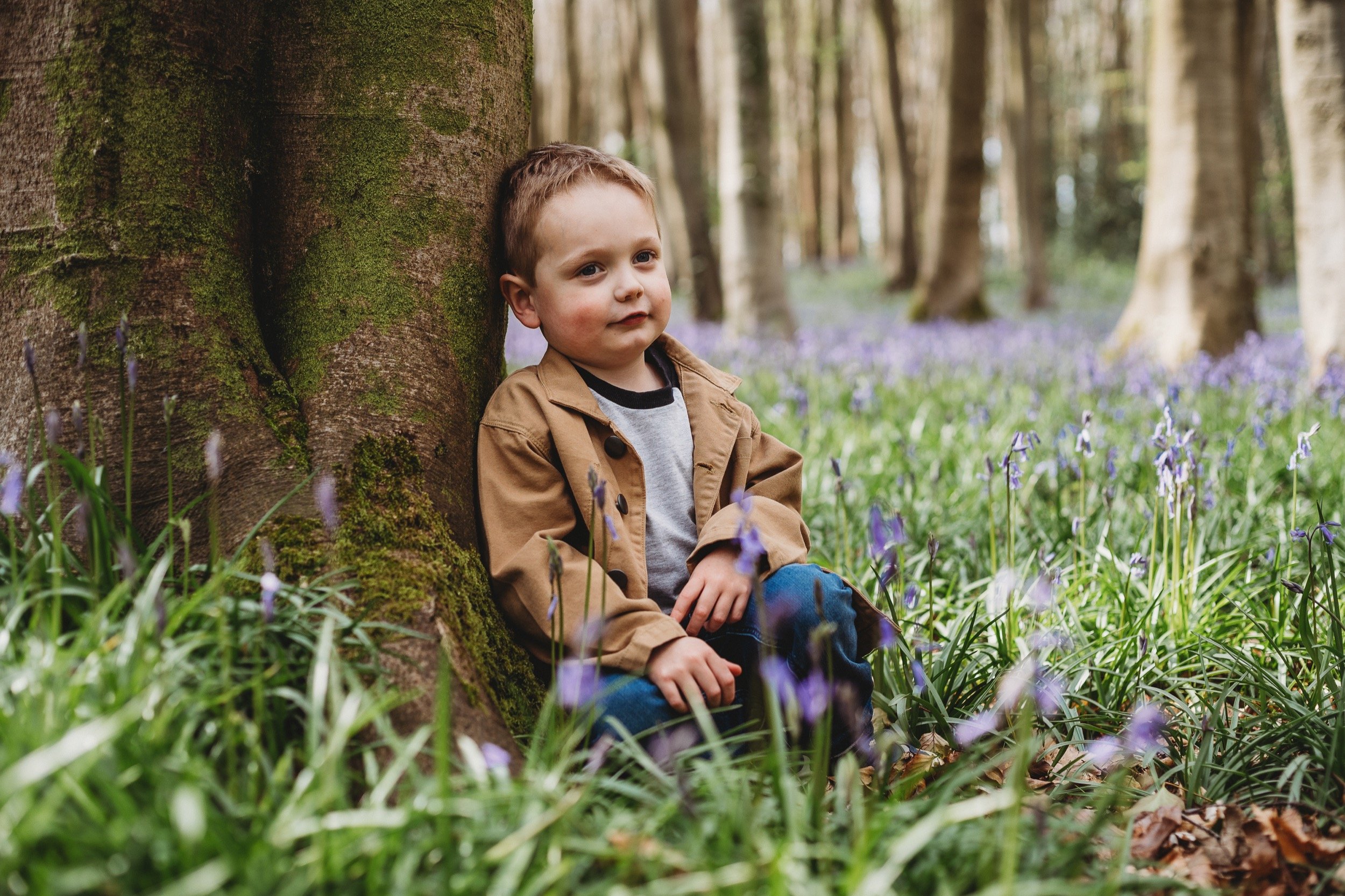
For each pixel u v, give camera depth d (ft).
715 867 4.71
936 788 6.31
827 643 5.93
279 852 4.42
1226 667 8.45
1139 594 10.28
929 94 109.09
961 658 8.21
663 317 7.64
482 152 7.79
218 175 7.19
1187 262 29.12
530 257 7.63
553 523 7.25
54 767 4.15
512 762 6.03
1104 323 52.65
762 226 36.68
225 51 7.22
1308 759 7.28
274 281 7.54
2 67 6.79
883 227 95.71
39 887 3.95
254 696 5.60
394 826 4.61
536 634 7.10
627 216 7.47
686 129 49.67
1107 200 107.24
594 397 7.61
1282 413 16.60
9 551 6.35
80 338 6.12
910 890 5.22
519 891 4.68
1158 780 7.29
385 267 7.39
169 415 6.15
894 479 14.15
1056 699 7.87
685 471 7.85
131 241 6.78
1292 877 6.38
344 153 7.50
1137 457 13.03
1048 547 11.14
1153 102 30.01
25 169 6.75
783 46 108.88
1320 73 21.59
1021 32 65.77
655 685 6.65
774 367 25.77
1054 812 6.66
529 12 8.52
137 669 5.02
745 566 5.87
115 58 6.74
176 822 4.34
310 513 6.62
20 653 5.47
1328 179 21.66
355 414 7.06
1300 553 11.13
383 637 6.10
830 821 5.53
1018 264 98.22
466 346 7.59
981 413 15.42
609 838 5.17
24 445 6.68
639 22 64.23
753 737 6.04
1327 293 21.71
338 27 7.53
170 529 6.04
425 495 6.98
